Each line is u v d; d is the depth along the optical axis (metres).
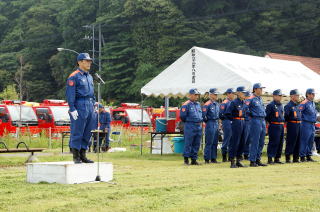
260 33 62.78
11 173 12.36
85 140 10.66
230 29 61.72
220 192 8.98
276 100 15.83
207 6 65.12
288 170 13.22
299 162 16.67
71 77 10.34
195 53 18.89
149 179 10.82
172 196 8.49
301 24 61.44
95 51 67.88
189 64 19.05
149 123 40.28
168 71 19.59
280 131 15.84
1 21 93.06
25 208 7.41
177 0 67.12
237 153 14.64
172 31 63.31
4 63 79.88
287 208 7.52
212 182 10.31
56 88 79.12
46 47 80.69
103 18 70.56
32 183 10.14
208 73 18.50
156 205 7.68
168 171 12.81
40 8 85.94
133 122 39.38
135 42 66.75
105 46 68.44
